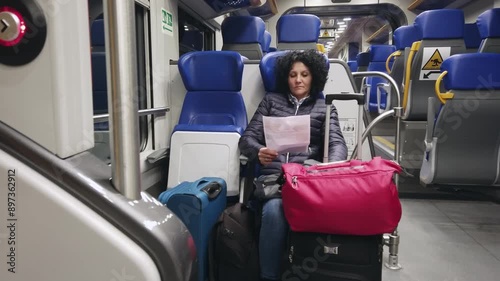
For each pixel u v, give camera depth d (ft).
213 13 11.26
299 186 4.56
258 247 5.55
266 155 5.81
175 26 8.78
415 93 11.14
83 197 1.71
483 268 6.38
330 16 21.66
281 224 5.32
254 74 7.99
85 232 1.69
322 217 4.45
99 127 5.60
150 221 1.82
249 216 5.73
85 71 1.95
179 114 8.43
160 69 7.82
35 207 1.69
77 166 1.81
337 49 44.04
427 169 9.04
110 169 2.04
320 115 6.73
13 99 1.69
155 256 1.77
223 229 5.42
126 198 1.82
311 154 6.61
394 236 6.28
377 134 16.67
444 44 10.51
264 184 5.77
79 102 1.90
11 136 1.68
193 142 6.82
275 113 6.98
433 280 5.97
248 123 7.69
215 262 5.48
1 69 1.66
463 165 8.52
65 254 1.72
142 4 6.98
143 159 6.91
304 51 7.09
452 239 7.66
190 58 7.59
